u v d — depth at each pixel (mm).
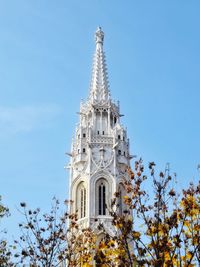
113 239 24172
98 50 116562
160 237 23422
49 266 30359
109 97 105938
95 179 89812
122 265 23453
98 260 23906
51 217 37906
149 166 24359
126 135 99562
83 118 104125
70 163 96375
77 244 37125
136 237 23312
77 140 97375
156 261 21969
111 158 92625
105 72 111875
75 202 89688
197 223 23531
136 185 24297
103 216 84188
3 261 33531
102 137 95625
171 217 23016
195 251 22516
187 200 23672
